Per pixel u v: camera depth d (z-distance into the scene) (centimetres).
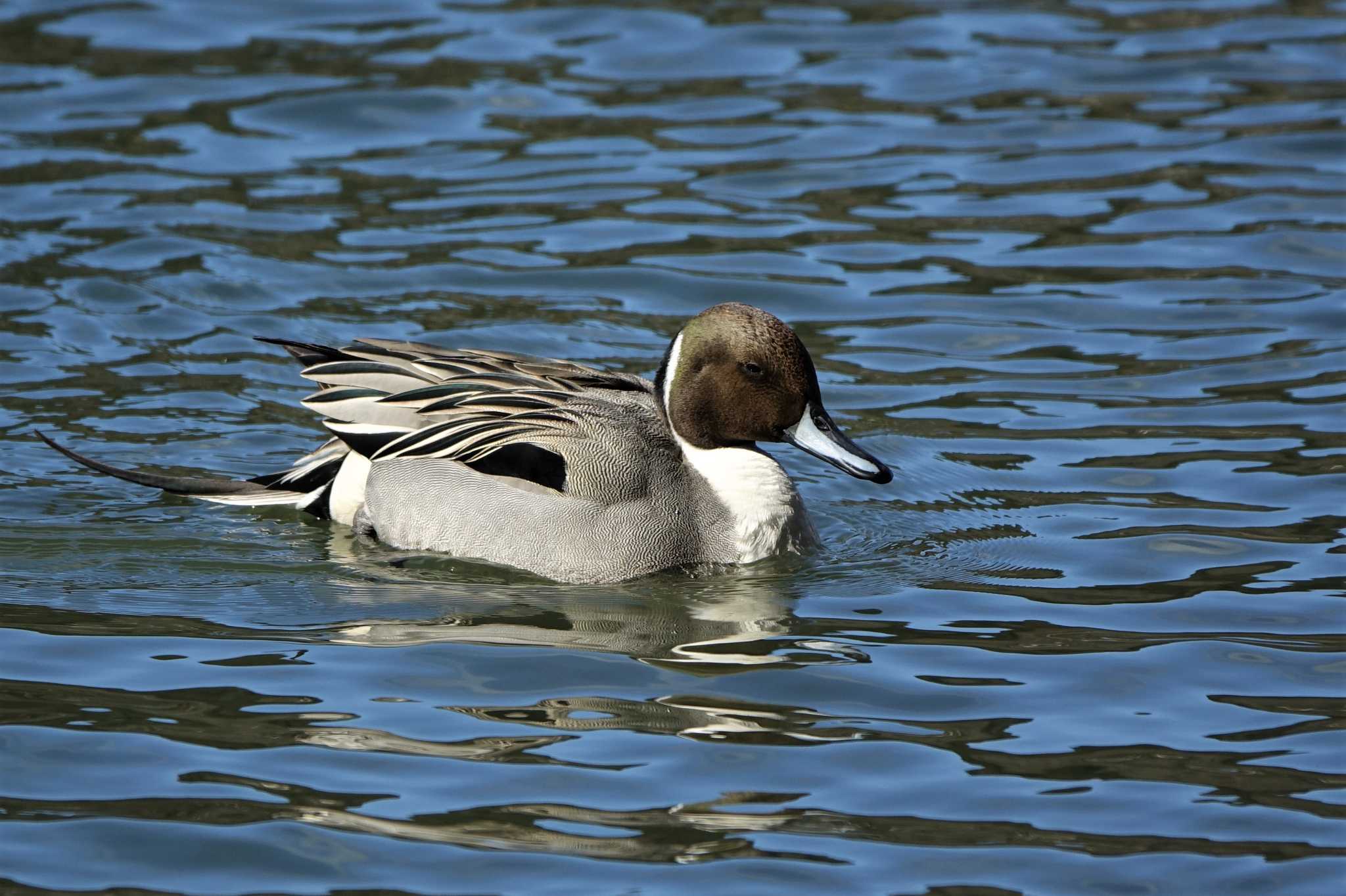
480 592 1198
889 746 961
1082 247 1811
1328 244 1802
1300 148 2000
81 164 1892
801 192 1925
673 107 2094
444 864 841
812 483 1429
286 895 816
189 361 1552
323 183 1892
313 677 1038
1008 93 2141
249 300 1652
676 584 1221
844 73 2192
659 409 1306
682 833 870
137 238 1745
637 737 967
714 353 1264
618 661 1070
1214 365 1580
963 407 1517
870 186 1934
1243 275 1745
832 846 860
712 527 1253
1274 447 1416
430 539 1272
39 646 1076
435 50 2212
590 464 1243
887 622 1141
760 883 829
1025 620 1139
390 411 1298
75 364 1529
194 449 1412
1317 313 1669
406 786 909
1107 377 1566
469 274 1723
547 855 850
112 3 2308
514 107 2080
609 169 1953
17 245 1716
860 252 1798
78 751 939
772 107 2098
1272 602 1151
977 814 892
